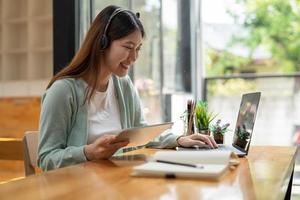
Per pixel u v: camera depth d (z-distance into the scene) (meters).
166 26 3.36
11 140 2.12
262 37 4.82
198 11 3.83
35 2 4.02
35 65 4.04
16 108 4.03
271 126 4.16
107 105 1.55
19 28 4.21
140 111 1.71
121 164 1.12
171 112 3.19
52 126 1.34
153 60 3.15
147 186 0.80
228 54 4.50
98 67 1.46
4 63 4.19
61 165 1.23
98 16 1.45
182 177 0.88
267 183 0.83
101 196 0.72
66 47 2.53
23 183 0.84
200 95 3.90
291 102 4.18
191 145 1.44
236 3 4.54
